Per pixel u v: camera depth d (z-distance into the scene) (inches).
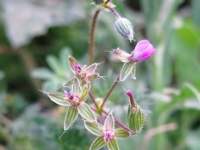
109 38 7.5
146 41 3.7
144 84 7.0
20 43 7.3
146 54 3.7
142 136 6.3
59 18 7.7
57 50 7.7
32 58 7.7
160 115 6.1
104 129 3.6
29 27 7.4
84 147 4.8
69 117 3.6
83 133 4.8
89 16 7.8
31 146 5.7
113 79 5.0
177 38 7.1
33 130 5.7
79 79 3.7
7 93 7.4
